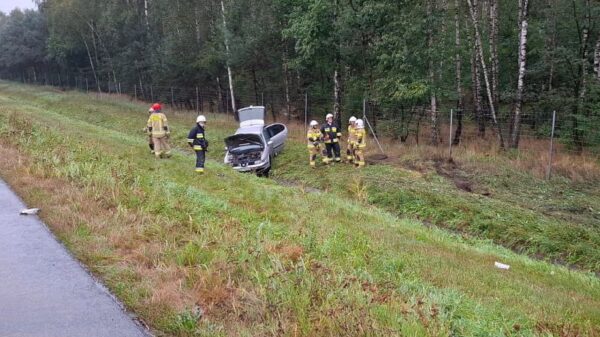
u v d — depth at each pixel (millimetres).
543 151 18484
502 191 14938
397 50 20547
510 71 26828
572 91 22000
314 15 21984
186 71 35688
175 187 10531
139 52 41844
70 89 56656
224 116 31203
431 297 5570
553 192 14672
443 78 22047
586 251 10773
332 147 19062
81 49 52156
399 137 22641
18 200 8789
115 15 42906
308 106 28891
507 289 6914
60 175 10391
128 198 8898
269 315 4684
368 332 4309
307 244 7148
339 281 5418
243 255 6238
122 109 34469
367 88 22891
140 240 6902
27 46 61062
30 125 17625
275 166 19719
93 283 5504
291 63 24766
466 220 12875
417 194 14484
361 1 21625
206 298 5121
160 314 4785
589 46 22469
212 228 7371
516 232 11922
